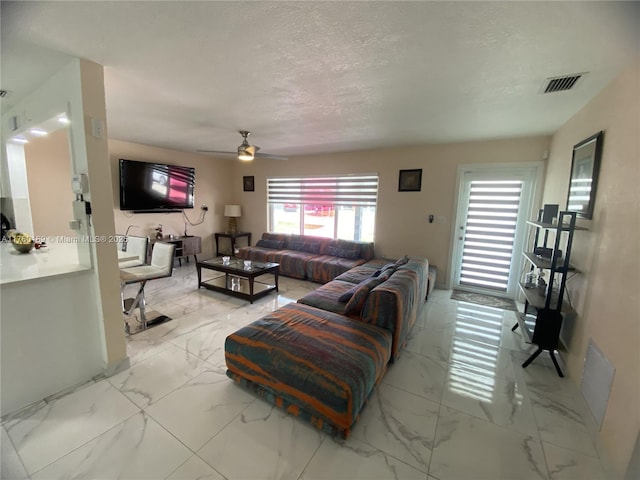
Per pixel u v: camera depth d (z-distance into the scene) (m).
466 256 4.34
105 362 2.14
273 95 2.42
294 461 1.48
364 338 1.99
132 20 1.43
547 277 3.06
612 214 1.77
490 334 2.98
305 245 5.42
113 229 2.08
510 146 3.81
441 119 3.01
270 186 6.09
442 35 1.53
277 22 1.44
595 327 1.86
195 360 2.36
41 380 1.87
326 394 1.60
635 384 1.35
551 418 1.82
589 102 2.34
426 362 2.44
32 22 1.44
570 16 1.34
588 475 1.45
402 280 2.54
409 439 1.64
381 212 4.84
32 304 1.80
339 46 1.66
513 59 1.76
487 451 1.57
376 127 3.37
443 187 4.30
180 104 2.66
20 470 1.40
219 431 1.65
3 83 2.19
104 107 1.95
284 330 2.07
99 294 2.05
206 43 1.65
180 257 5.51
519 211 3.90
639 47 1.55
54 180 3.86
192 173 5.61
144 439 1.59
